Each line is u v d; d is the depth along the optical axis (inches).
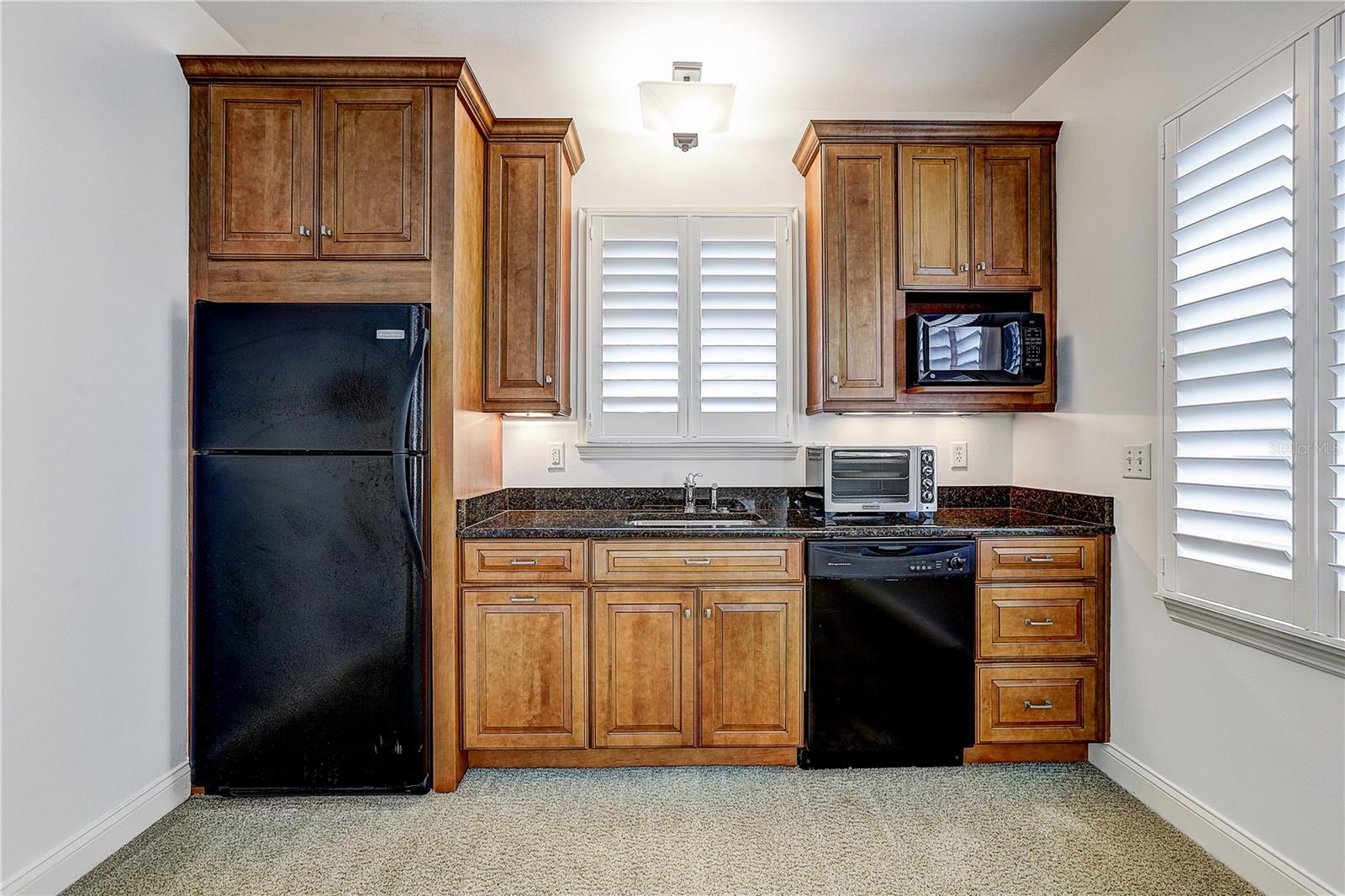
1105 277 93.7
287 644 85.4
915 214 105.7
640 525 98.8
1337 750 61.4
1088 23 94.0
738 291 115.8
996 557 93.7
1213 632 74.5
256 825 80.7
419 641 86.5
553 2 90.1
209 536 84.9
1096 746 94.9
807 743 92.8
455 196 89.4
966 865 72.7
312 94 88.9
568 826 80.3
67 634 70.1
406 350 85.5
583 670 92.4
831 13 92.3
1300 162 62.8
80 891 68.4
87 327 72.8
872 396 106.3
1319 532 61.2
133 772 78.4
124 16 77.8
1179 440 77.6
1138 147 87.0
